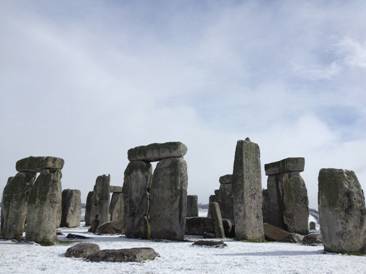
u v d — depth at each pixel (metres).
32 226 12.70
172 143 15.73
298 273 7.39
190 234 18.31
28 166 13.84
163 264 8.30
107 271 7.40
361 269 7.81
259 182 15.79
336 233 10.42
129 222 16.39
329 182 10.79
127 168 17.17
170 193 15.32
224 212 22.31
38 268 7.79
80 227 26.56
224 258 9.34
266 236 15.85
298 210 19.23
